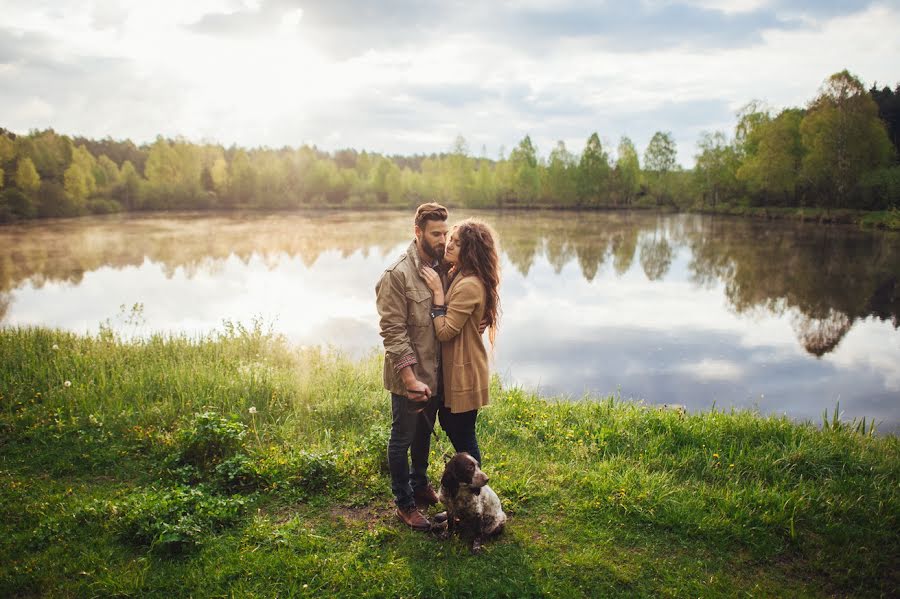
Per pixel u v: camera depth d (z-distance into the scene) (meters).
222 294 19.42
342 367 7.80
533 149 100.31
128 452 4.87
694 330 14.45
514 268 26.58
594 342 13.02
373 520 3.82
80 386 6.23
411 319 3.48
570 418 6.01
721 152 77.88
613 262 28.73
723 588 3.15
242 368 7.27
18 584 3.05
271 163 111.56
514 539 3.58
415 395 3.40
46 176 82.25
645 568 3.33
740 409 8.81
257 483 4.27
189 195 96.25
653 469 4.77
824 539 3.62
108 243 38.88
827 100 53.69
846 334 14.35
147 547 3.42
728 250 33.56
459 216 73.19
